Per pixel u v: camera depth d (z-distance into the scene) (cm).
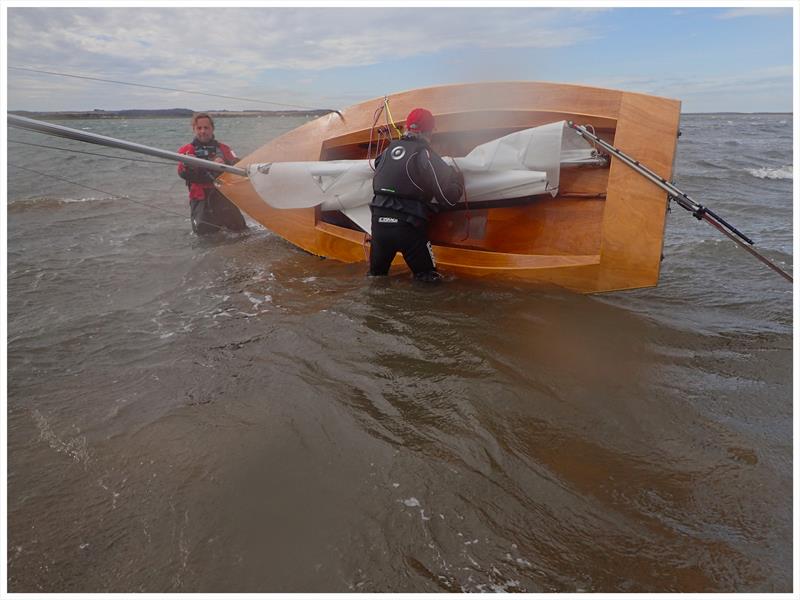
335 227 463
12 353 314
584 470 197
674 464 200
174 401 254
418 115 363
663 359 276
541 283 369
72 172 1062
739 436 214
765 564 156
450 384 252
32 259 501
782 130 3002
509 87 377
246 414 238
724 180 901
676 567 156
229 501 187
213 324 347
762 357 278
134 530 177
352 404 240
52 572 163
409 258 376
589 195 366
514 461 201
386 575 156
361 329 312
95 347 321
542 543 166
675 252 475
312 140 462
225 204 591
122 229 621
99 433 232
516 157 357
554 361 272
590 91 353
